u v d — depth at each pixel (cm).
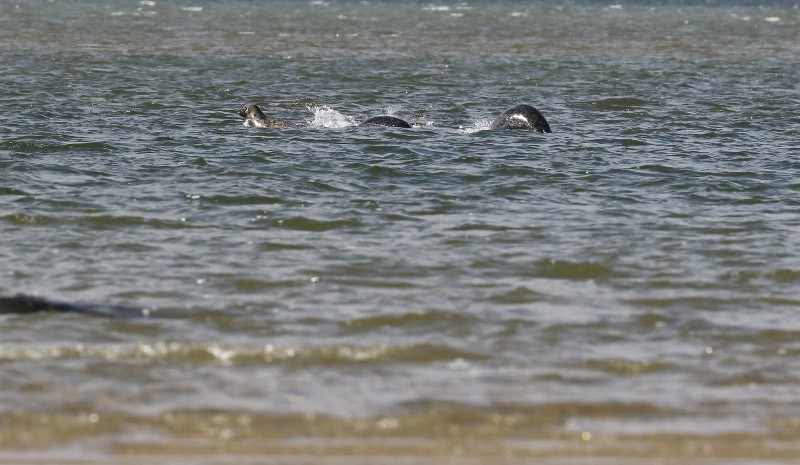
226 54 18162
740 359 4247
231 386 3878
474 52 19612
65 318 4566
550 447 3384
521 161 8212
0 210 6288
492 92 13525
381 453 3316
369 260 5481
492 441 3434
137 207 6469
